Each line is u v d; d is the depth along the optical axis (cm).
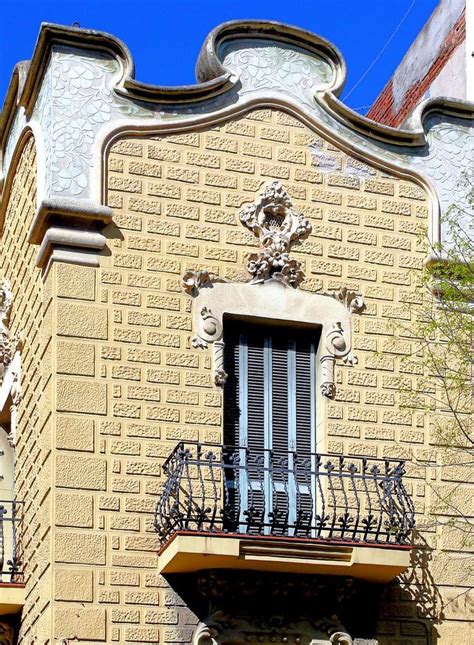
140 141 2150
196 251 2131
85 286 2062
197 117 2183
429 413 2175
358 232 2222
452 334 2111
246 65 2238
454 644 2080
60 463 1981
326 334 2156
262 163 2203
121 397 2036
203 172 2169
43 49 2166
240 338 2142
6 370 2402
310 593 2009
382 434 2141
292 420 2133
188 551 1897
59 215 2075
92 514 1977
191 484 2022
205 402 2072
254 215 2172
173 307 2095
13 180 2409
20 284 2297
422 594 2091
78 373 2025
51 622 1920
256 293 2141
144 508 2002
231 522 1958
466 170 2308
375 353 2170
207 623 1966
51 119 2119
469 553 2131
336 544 1961
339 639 2009
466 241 2256
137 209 2119
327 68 2283
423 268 2238
